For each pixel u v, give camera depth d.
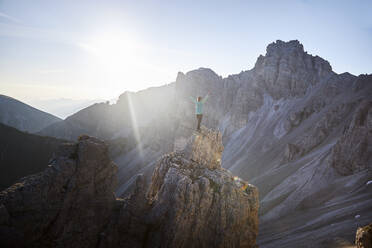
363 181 88.12
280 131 184.75
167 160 24.34
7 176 125.44
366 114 109.56
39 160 143.00
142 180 20.98
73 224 17.78
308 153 136.62
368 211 69.06
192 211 20.14
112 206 19.88
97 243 18.42
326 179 100.62
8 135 146.75
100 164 19.81
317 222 74.44
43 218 16.84
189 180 21.03
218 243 20.31
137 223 19.48
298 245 62.03
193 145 24.67
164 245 19.08
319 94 193.00
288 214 89.88
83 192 18.56
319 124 149.12
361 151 98.69
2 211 15.11
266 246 68.25
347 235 58.00
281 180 117.88
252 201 22.59
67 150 19.66
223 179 22.89
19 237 15.35
